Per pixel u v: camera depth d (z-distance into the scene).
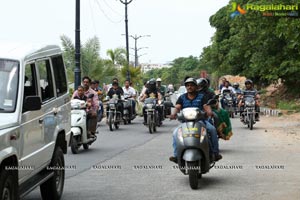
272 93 38.62
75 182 9.86
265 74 32.53
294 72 31.34
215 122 13.07
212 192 8.88
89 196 8.62
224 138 13.58
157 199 8.36
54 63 8.67
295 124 22.50
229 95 27.95
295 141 16.42
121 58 48.09
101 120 24.42
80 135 13.91
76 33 23.00
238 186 9.38
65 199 8.41
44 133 7.62
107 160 12.66
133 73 48.16
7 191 6.16
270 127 21.53
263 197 8.46
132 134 19.47
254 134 18.84
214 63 49.19
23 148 6.68
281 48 30.83
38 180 7.44
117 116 21.34
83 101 14.34
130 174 10.70
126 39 45.97
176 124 23.92
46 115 7.74
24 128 6.72
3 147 5.98
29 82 7.36
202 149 9.08
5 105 6.64
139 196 8.59
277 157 12.95
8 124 6.29
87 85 15.07
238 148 14.77
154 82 20.92
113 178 10.27
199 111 9.33
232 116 27.94
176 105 9.97
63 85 9.09
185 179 10.10
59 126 8.48
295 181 9.83
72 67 33.41
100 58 34.44
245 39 31.94
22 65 7.03
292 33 18.86
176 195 8.65
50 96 8.20
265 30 22.52
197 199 8.34
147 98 20.42
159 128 22.00
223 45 47.59
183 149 9.08
